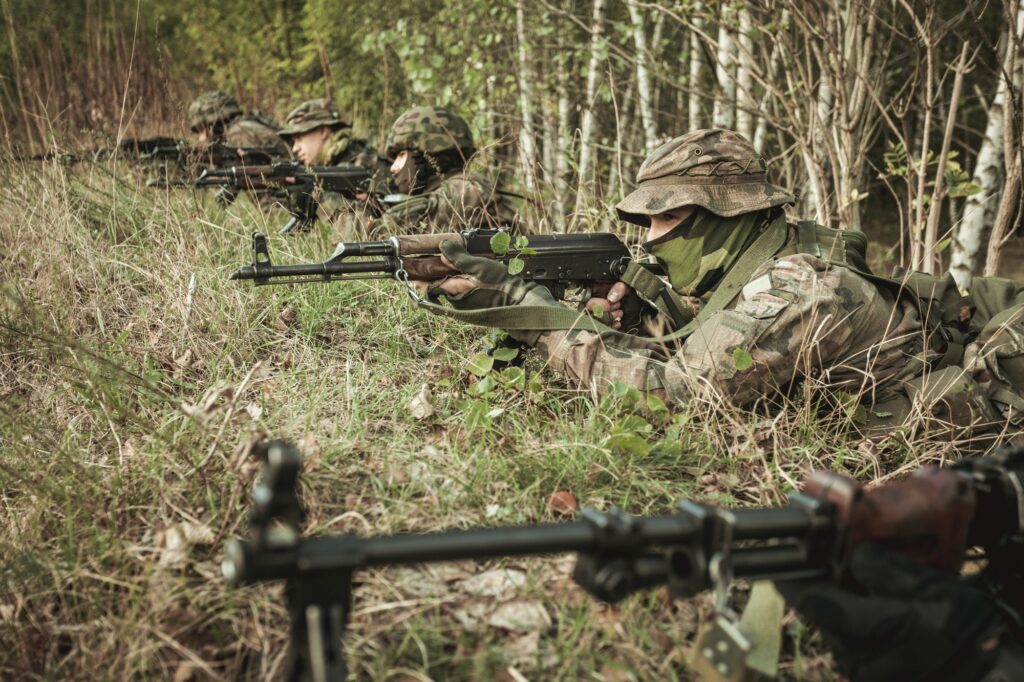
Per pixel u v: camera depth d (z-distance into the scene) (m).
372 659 1.92
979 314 3.09
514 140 5.35
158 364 3.24
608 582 1.50
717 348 2.74
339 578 1.41
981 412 2.79
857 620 1.61
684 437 2.77
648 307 3.26
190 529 2.21
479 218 4.53
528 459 2.62
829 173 5.76
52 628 1.98
